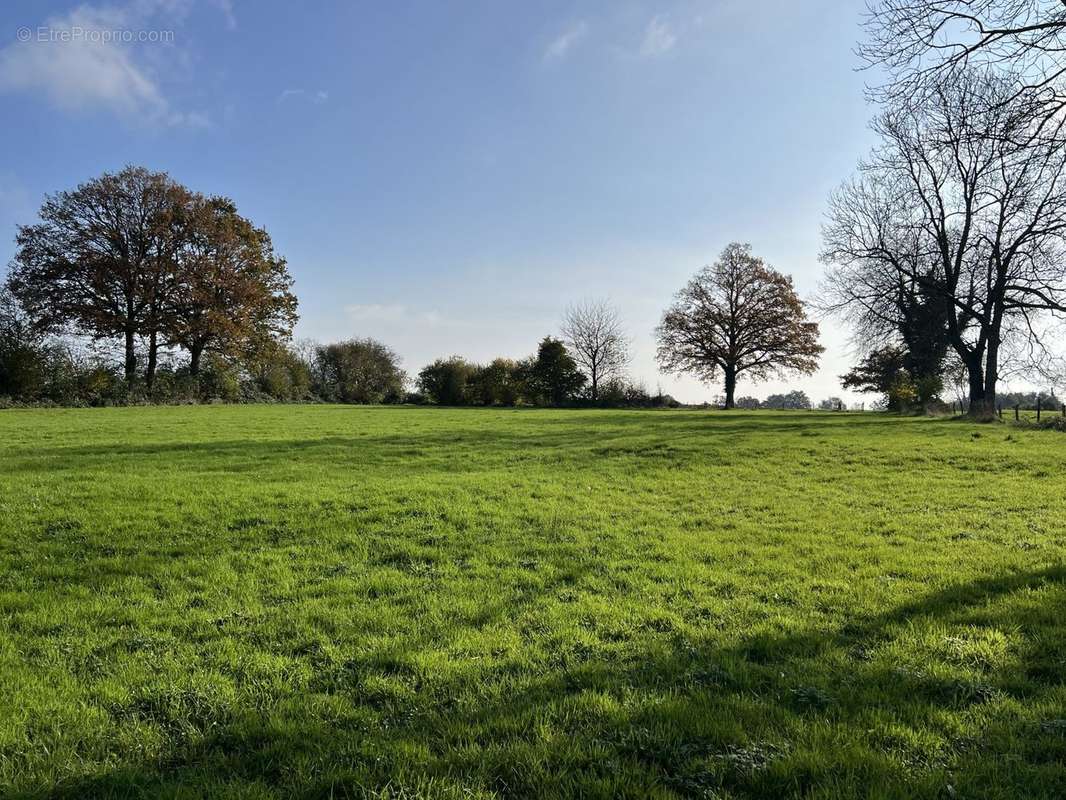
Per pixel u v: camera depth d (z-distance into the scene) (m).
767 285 62.03
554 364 65.62
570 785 3.59
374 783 3.63
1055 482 13.78
